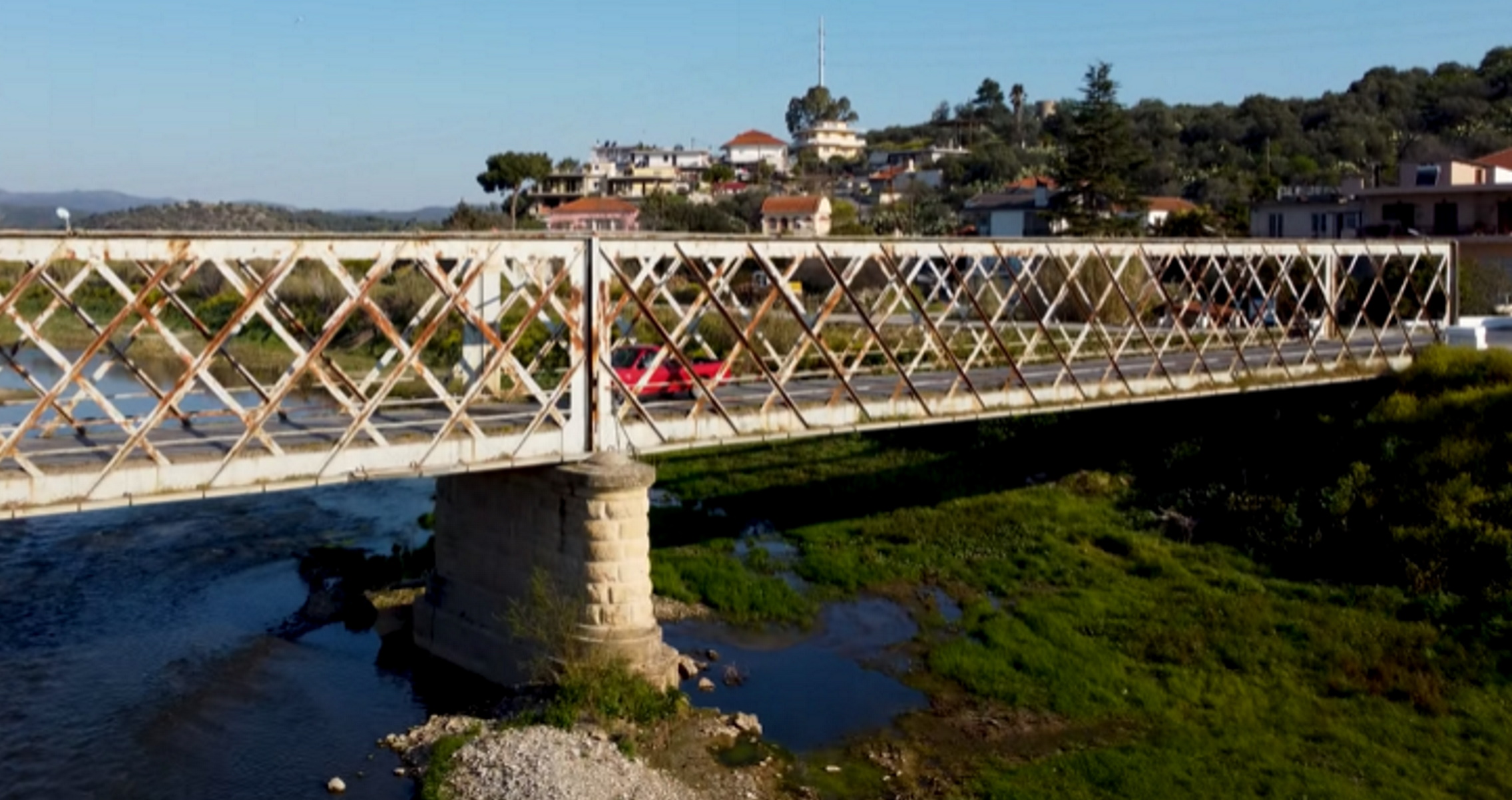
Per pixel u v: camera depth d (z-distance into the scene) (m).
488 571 23.72
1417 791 18.44
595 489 21.12
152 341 73.50
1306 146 131.50
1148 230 80.50
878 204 130.00
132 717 21.64
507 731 20.08
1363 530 28.41
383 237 19.28
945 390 28.03
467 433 21.16
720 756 19.86
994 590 28.27
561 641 21.59
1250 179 114.94
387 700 22.66
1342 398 35.53
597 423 21.78
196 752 20.33
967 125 198.00
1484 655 22.94
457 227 105.12
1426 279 49.88
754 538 32.53
